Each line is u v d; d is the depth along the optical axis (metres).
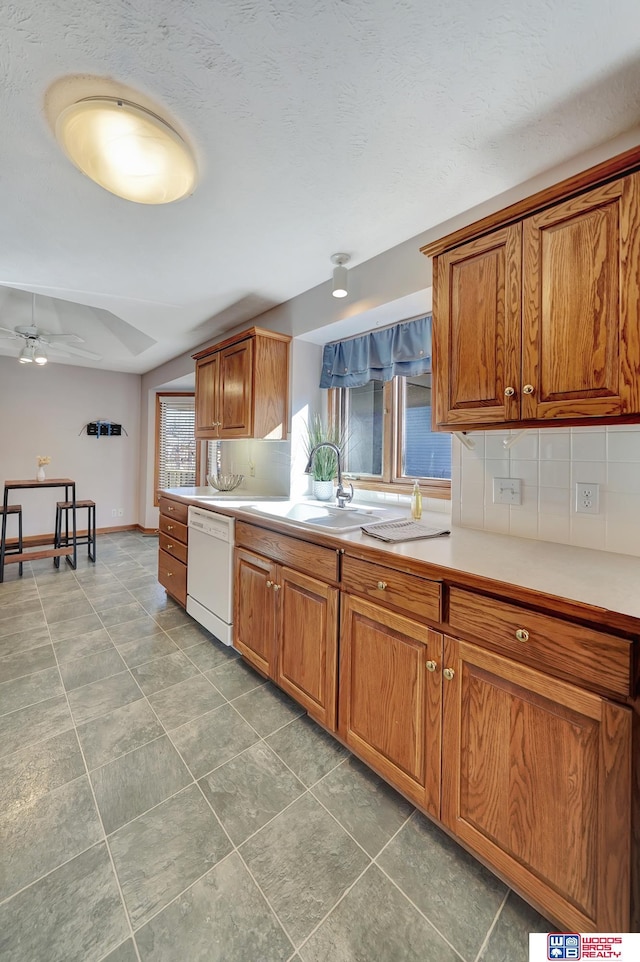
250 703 1.91
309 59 1.02
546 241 1.21
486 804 1.09
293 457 2.75
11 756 1.56
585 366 1.14
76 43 0.98
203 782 1.45
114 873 1.13
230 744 1.64
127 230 1.85
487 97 1.13
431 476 2.29
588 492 1.42
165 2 0.88
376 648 1.41
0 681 2.07
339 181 1.50
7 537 4.79
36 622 2.78
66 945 0.96
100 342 4.25
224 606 2.34
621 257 1.06
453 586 1.17
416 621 1.27
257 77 1.07
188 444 5.59
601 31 0.94
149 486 5.53
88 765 1.52
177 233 1.88
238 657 2.33
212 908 1.05
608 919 0.88
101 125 1.18
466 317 1.42
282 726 1.76
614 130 1.26
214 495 2.96
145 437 5.56
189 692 1.99
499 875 1.10
